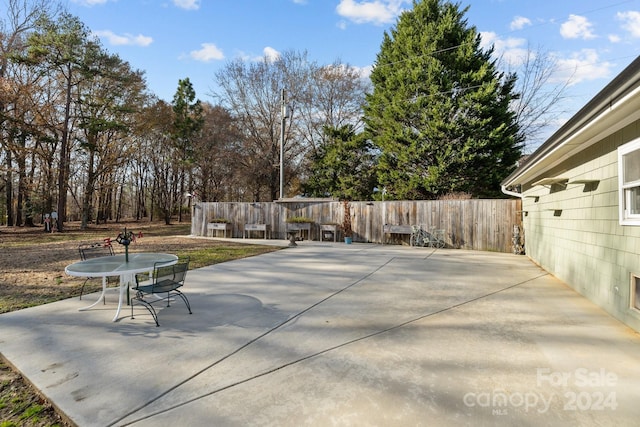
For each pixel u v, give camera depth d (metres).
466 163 13.99
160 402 2.12
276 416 1.96
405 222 11.47
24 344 3.02
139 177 27.81
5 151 16.50
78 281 5.59
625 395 2.20
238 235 13.92
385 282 5.70
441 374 2.46
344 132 19.55
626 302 3.60
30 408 2.12
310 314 3.94
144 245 10.73
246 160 22.42
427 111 14.80
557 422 1.91
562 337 3.21
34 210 18.08
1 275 6.01
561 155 5.54
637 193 3.48
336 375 2.45
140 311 4.03
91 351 2.88
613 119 3.46
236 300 4.54
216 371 2.53
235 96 22.09
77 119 18.28
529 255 8.70
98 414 2.00
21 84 15.16
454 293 4.96
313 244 11.60
